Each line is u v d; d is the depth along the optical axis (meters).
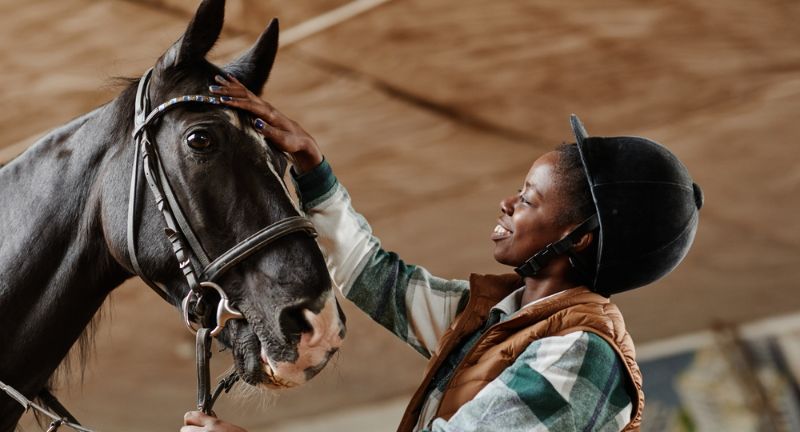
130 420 11.35
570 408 1.62
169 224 1.84
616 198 1.79
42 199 2.02
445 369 1.86
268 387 1.78
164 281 1.89
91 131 2.02
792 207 7.12
